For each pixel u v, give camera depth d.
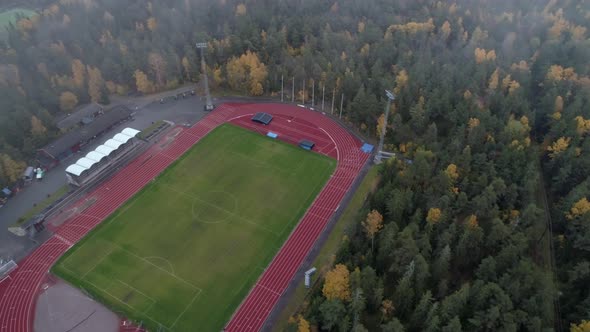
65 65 172.75
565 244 107.94
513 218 108.06
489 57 173.38
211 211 124.12
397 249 95.81
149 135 152.88
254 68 169.38
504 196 113.25
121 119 157.88
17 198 128.88
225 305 100.19
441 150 128.62
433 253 100.44
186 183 133.88
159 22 198.75
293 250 113.00
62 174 137.62
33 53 172.25
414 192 116.25
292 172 138.38
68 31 190.50
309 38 192.25
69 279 106.00
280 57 183.12
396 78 159.00
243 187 132.50
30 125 145.75
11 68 162.12
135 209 124.94
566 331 89.81
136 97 174.12
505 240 99.38
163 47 182.62
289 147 149.12
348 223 119.75
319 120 162.25
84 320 97.38
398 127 140.12
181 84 181.38
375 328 89.50
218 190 131.38
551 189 125.88
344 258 99.44
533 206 104.50
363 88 152.50
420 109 139.88
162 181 134.62
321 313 87.62
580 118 132.75
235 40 184.25
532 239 105.81
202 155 145.25
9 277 106.69
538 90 163.88
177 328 95.69
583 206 105.88
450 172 115.12
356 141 151.38
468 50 183.75
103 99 169.00
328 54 179.88
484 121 135.00
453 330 79.62
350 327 86.00
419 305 84.75
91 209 124.94
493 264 91.56
